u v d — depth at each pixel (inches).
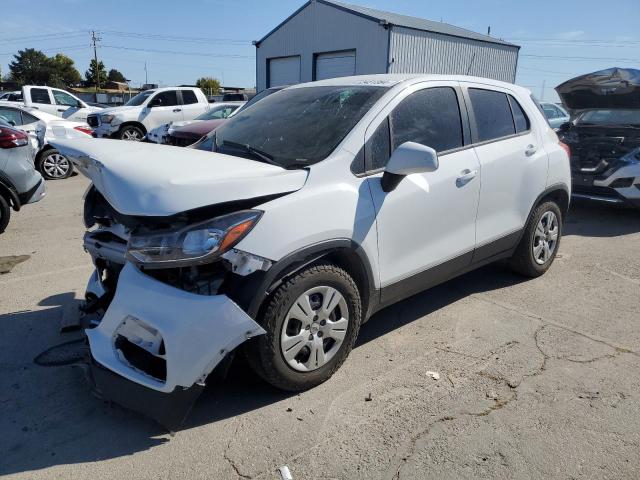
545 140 185.3
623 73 297.1
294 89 163.9
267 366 113.2
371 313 135.1
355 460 101.2
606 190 287.3
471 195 152.9
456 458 101.4
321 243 114.7
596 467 98.7
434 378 128.3
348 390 123.6
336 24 928.9
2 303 171.2
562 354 139.9
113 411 116.4
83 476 97.6
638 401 118.8
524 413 114.7
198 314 101.5
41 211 309.3
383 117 133.6
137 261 104.2
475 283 191.0
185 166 112.4
